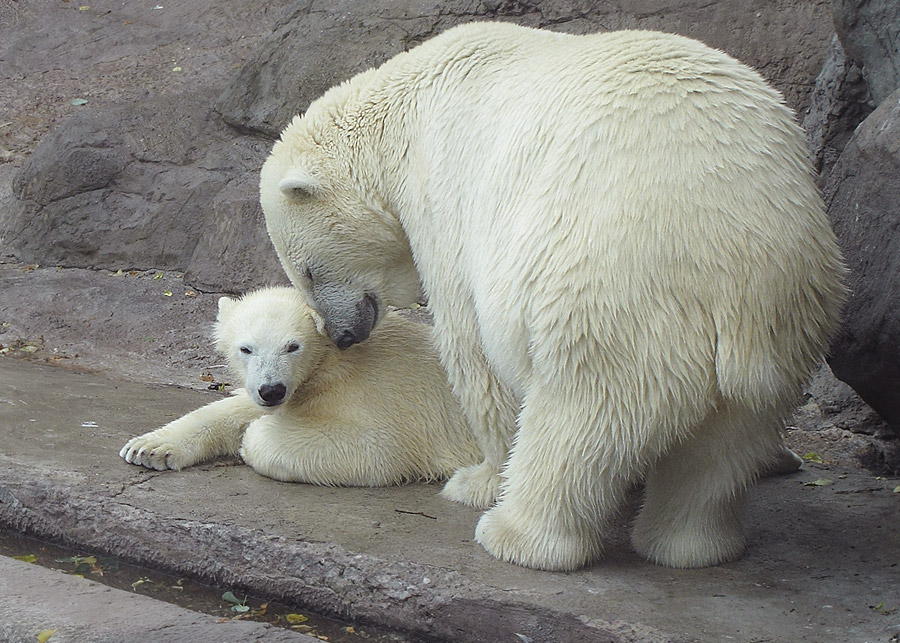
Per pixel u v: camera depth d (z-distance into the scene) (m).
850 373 7.65
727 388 5.54
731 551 6.41
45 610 5.61
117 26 21.06
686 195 5.48
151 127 15.91
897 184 6.98
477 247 6.36
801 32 12.50
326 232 7.36
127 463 7.95
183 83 18.48
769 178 5.59
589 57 6.08
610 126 5.68
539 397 5.94
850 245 7.40
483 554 6.39
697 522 6.28
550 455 5.93
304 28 15.83
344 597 6.30
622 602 5.77
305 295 7.71
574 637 5.57
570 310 5.58
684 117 5.63
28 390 9.98
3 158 17.28
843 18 9.22
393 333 8.34
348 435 7.77
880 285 7.08
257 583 6.60
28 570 6.20
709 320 5.50
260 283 13.55
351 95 7.43
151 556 6.98
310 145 7.42
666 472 6.28
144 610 5.66
